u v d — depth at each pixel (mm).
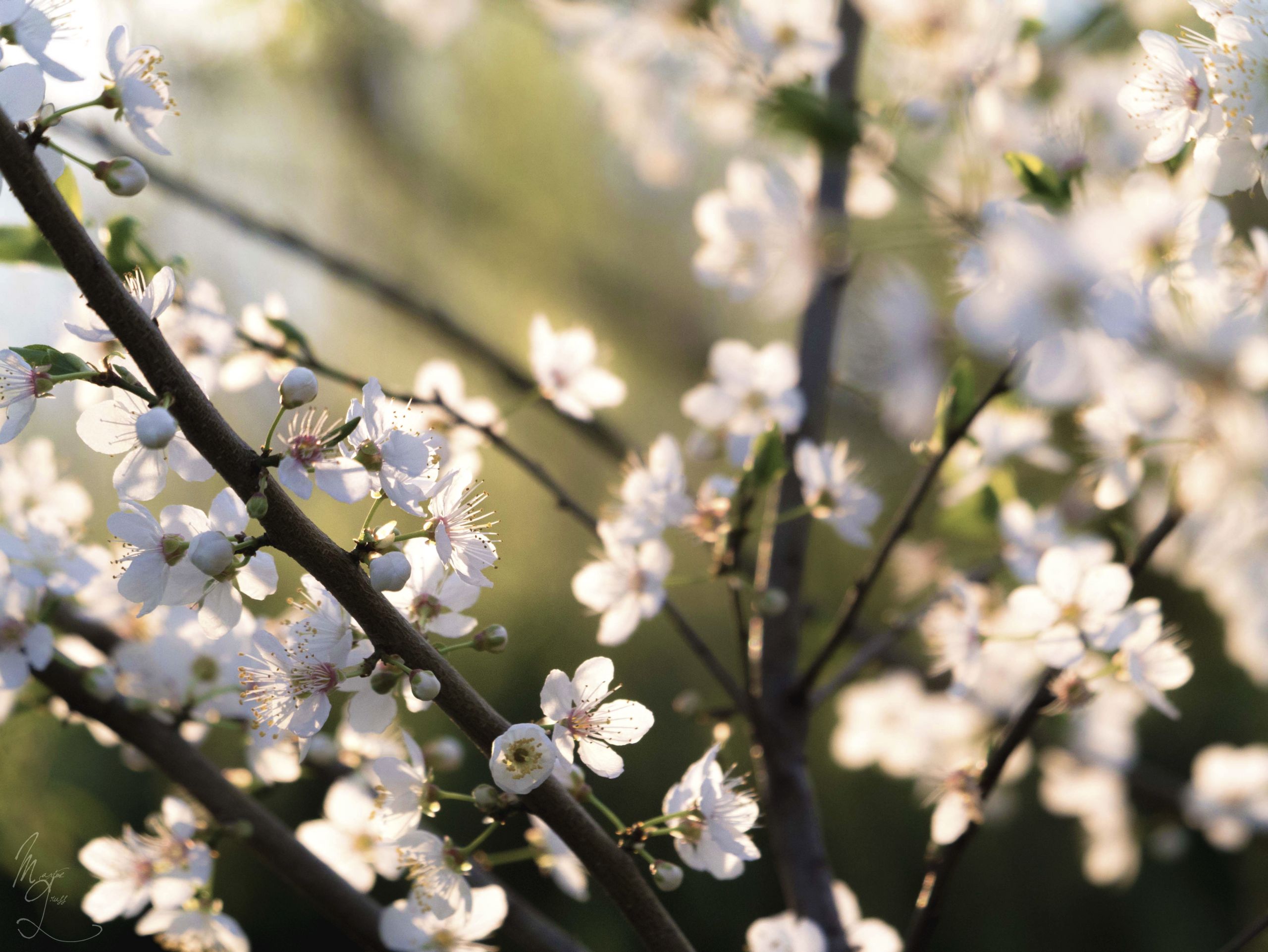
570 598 2141
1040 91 1062
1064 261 921
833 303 1070
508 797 872
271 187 1810
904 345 1154
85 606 976
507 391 1939
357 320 1932
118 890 943
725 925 1812
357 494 854
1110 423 977
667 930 872
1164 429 952
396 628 852
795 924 945
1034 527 1056
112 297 835
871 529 1578
